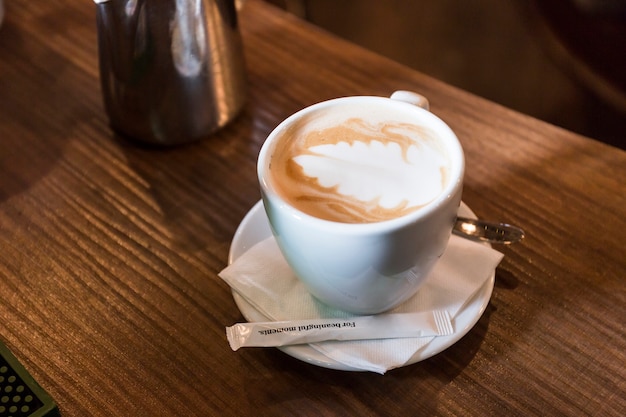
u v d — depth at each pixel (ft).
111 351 1.34
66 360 1.33
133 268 1.48
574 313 1.35
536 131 1.70
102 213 1.59
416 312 1.33
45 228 1.56
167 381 1.29
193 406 1.26
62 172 1.69
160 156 1.72
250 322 1.33
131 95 1.65
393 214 1.23
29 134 1.79
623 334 1.32
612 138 3.11
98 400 1.27
